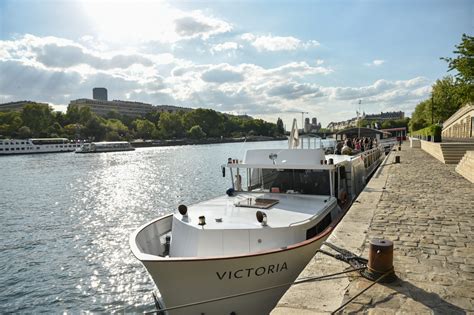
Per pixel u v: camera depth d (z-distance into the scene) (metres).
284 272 7.82
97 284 15.23
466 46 21.89
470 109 51.31
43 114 145.00
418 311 5.00
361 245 7.80
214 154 98.75
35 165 72.50
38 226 24.41
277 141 160.62
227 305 7.58
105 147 117.88
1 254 18.83
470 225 9.41
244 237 7.94
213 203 10.33
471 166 17.70
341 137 42.81
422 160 30.75
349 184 13.65
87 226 24.25
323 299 5.37
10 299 14.09
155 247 9.23
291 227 8.12
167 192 37.38
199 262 7.12
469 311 4.98
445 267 6.55
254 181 11.73
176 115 179.50
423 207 11.65
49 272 16.48
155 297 10.76
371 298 5.38
